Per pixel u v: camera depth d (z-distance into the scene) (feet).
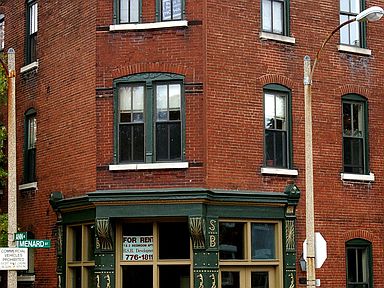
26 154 82.28
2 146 78.64
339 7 78.07
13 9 86.94
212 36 69.51
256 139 70.74
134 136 69.97
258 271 70.59
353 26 79.00
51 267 76.48
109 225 67.92
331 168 75.36
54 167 76.69
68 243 74.74
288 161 72.74
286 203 70.95
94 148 70.38
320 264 58.39
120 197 67.46
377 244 77.36
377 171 78.38
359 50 78.33
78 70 73.77
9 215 56.65
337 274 74.28
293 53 74.23
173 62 69.51
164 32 70.08
